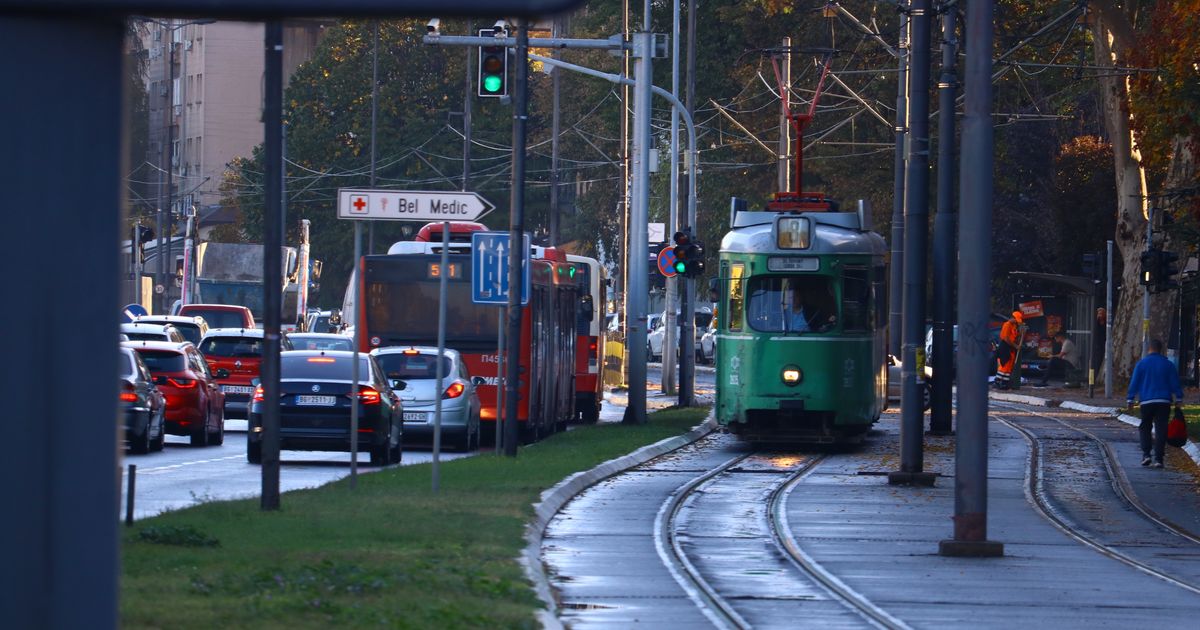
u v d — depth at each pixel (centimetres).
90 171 1873
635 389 12275
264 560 4200
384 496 6088
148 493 6906
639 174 12256
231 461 9025
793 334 10100
